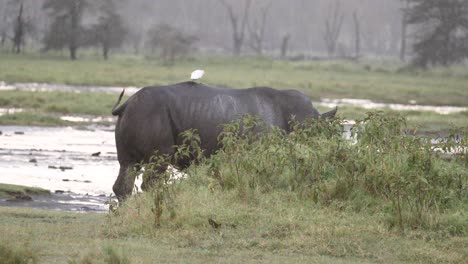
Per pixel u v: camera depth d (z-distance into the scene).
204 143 44.09
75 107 107.50
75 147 76.44
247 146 40.84
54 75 171.00
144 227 34.56
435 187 36.75
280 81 179.12
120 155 43.34
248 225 34.38
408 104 155.62
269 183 39.41
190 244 32.09
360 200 37.34
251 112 45.41
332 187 38.03
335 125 42.78
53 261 28.88
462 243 32.66
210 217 34.97
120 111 43.53
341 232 33.22
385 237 33.09
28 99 112.88
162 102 43.03
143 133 42.41
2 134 82.88
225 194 38.09
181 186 39.56
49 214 39.62
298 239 32.41
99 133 89.00
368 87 176.50
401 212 35.72
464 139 41.47
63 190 53.75
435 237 33.47
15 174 59.44
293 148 39.53
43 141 79.44
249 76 195.50
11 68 183.88
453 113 123.00
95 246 30.73
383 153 38.81
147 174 38.78
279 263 29.36
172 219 34.88
